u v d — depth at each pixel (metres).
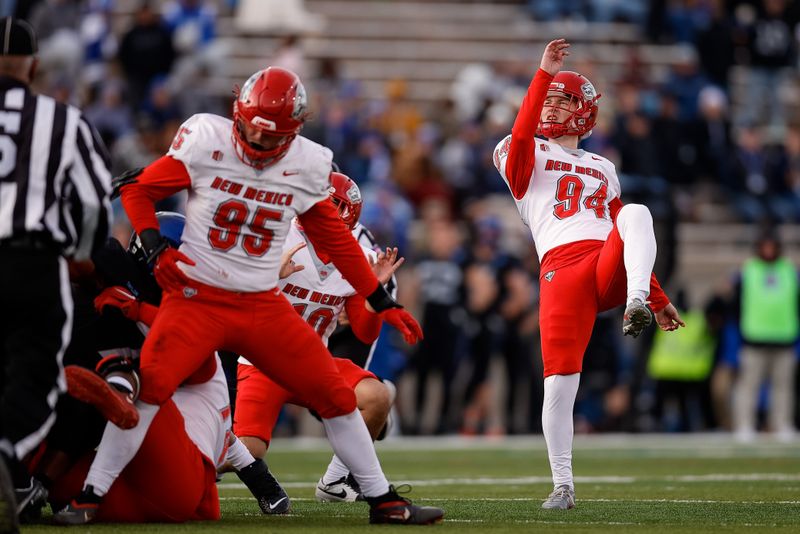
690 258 59.38
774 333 49.16
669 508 21.47
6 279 16.17
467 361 48.09
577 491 25.70
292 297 22.42
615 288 21.02
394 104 59.38
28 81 16.98
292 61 58.84
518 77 61.81
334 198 22.66
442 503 22.61
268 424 22.12
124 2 65.88
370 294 18.70
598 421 50.31
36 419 16.14
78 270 18.16
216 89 61.19
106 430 17.58
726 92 64.62
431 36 68.94
